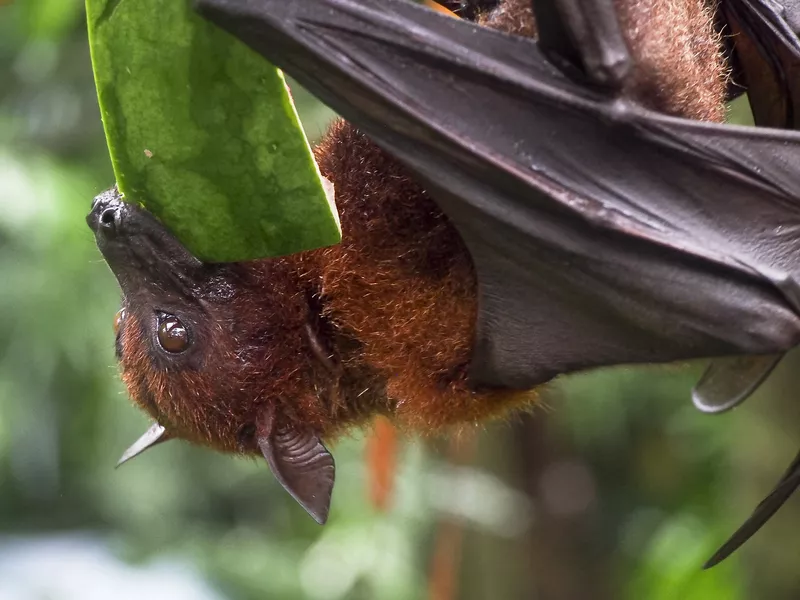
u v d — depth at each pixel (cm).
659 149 46
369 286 50
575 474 126
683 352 46
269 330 51
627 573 122
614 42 45
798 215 46
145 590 93
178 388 51
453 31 46
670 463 126
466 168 46
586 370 47
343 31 45
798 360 69
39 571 91
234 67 43
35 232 79
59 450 89
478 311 48
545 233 46
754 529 49
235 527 120
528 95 46
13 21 88
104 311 82
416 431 52
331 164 50
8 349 81
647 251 46
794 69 51
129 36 43
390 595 83
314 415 51
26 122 91
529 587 117
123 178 44
